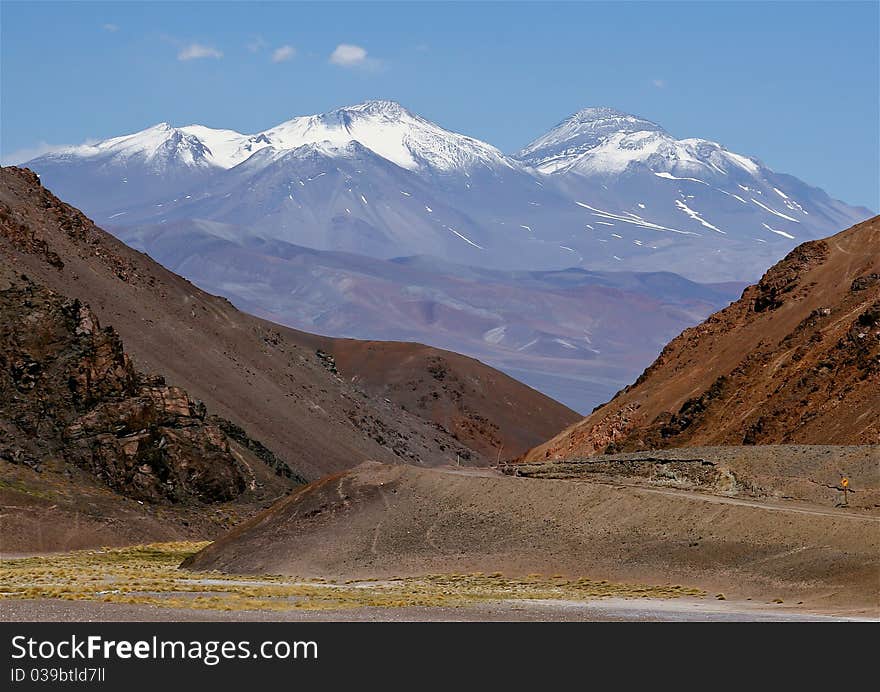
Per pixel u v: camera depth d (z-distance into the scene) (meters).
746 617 101.19
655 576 121.81
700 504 129.88
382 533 140.75
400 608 104.94
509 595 115.44
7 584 131.38
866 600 107.06
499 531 136.12
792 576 114.88
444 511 141.75
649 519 130.25
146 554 195.38
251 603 106.50
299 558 140.62
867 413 191.38
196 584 129.25
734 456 148.38
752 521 124.31
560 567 127.69
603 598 113.19
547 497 138.50
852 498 132.38
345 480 150.38
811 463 141.88
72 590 119.56
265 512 153.25
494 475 158.38
